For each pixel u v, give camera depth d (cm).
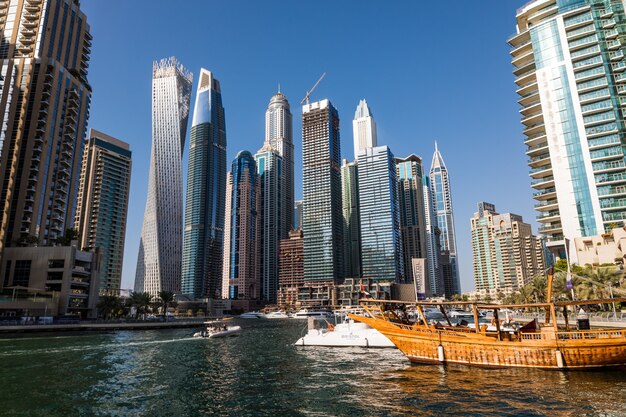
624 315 7269
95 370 3853
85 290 13000
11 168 12825
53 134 13962
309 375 3509
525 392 2594
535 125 12975
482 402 2400
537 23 13138
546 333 3353
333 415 2244
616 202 10662
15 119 13438
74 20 16688
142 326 11000
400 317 4544
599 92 11588
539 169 12800
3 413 2330
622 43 11600
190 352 5428
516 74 13700
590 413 2145
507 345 3378
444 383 2925
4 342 6556
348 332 5788
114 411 2388
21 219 12612
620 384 2736
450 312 18725
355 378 3284
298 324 16462
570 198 11331
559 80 12150
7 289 11525
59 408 2445
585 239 10662
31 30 15150
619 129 10975
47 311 11381
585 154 11325
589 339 3166
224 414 2316
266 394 2798
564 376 3002
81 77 16275
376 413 2255
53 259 12181
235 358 4769
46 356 4828
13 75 13812
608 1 12019
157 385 3147
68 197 14738
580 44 12038
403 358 4409
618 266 9181
